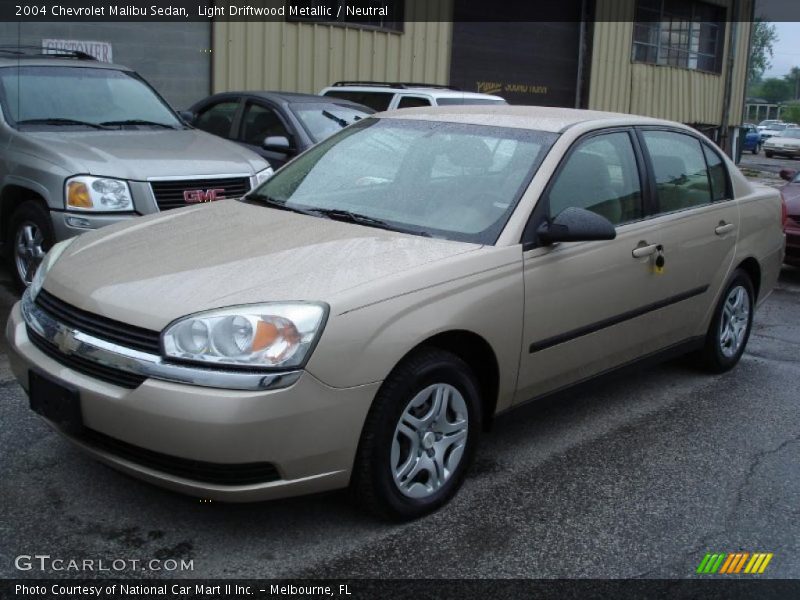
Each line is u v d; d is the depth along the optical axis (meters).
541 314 3.99
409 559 3.35
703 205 5.30
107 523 3.50
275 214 4.27
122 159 6.35
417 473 3.58
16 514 3.53
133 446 3.21
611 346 4.53
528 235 3.96
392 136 4.67
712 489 4.10
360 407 3.26
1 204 6.66
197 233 3.99
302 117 8.69
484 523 3.65
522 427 4.76
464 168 4.29
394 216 4.12
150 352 3.15
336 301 3.22
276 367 3.07
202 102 9.62
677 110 22.86
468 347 3.82
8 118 6.85
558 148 4.27
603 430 4.77
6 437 4.20
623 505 3.89
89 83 7.54
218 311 3.15
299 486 3.21
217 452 3.03
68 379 3.32
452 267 3.61
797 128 46.44
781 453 4.56
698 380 5.72
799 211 9.33
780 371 6.02
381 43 14.31
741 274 5.75
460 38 16.25
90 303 3.36
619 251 4.44
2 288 6.80
